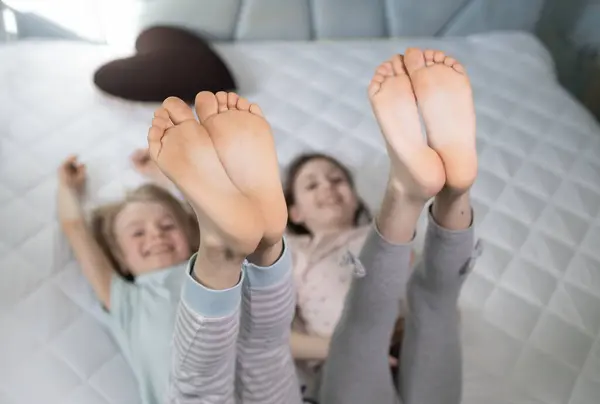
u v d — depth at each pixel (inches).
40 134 53.1
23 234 46.4
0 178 49.8
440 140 30.0
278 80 60.5
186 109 26.7
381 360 35.8
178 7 62.8
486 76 64.2
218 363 29.0
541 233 49.7
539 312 44.8
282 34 67.1
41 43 61.4
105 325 42.6
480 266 46.9
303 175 49.7
